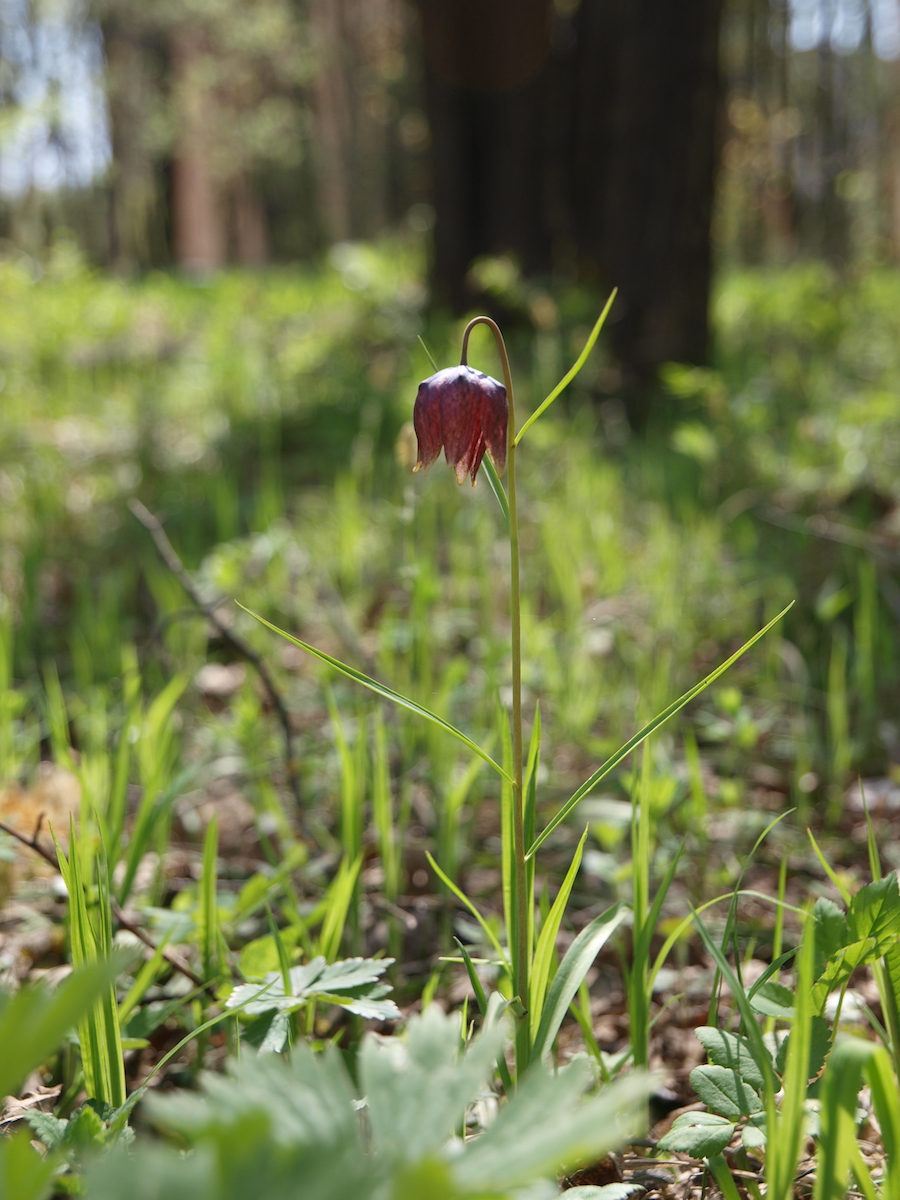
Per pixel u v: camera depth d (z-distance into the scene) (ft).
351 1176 2.40
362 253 36.60
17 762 10.15
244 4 73.20
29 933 7.88
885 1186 4.26
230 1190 2.35
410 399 23.20
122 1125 4.74
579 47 29.76
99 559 17.29
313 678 13.38
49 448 22.25
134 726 9.64
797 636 13.85
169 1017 7.17
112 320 38.60
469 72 31.24
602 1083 5.94
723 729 10.50
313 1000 5.66
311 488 21.21
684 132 26.94
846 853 9.62
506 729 6.11
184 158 87.56
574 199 30.42
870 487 16.57
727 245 64.54
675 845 9.02
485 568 13.69
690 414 24.66
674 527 16.96
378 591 15.25
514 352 27.71
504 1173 2.63
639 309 27.20
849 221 59.26
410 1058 3.08
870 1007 7.27
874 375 29.04
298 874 8.98
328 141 88.12
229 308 42.75
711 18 26.68
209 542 17.71
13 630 14.17
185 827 10.23
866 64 64.59
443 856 8.80
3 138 22.84
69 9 60.13
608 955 8.27
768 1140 4.25
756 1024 4.64
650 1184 5.59
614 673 12.92
